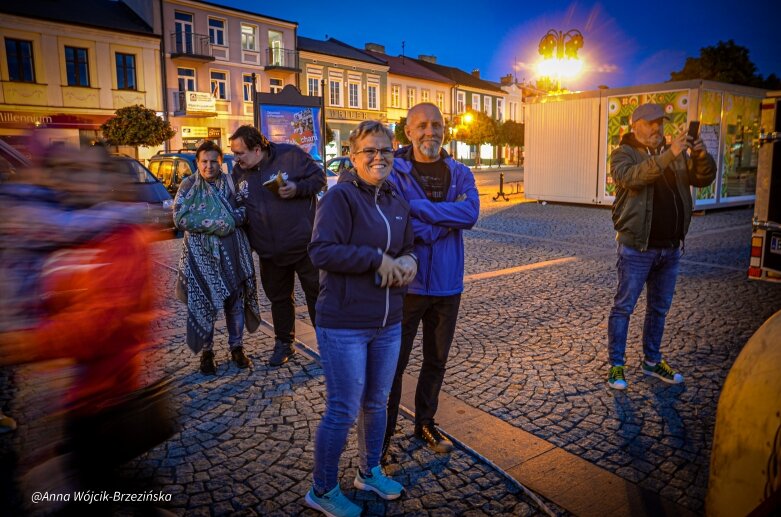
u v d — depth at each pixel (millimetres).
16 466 2484
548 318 5301
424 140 2744
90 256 1840
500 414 3361
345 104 38594
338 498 2416
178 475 2717
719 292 6172
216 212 3744
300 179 4016
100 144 1987
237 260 3947
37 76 25062
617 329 3725
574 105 15547
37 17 24703
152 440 2062
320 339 2295
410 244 2461
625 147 3604
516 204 16875
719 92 13578
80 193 1898
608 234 10664
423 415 2994
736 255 8422
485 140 47031
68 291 1810
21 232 1780
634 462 2828
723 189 14430
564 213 14359
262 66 33094
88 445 1920
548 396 3602
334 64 37438
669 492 2576
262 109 11234
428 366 2943
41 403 1953
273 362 4121
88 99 26562
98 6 28953
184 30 29578
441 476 2729
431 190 2803
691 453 2904
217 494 2562
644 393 3629
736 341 4566
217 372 4012
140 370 2033
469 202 2707
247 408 3441
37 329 1812
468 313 5480
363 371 2316
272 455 2906
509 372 4000
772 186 5262
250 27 32406
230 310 4051
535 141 16719
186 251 3824
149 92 28562
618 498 2533
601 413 3357
